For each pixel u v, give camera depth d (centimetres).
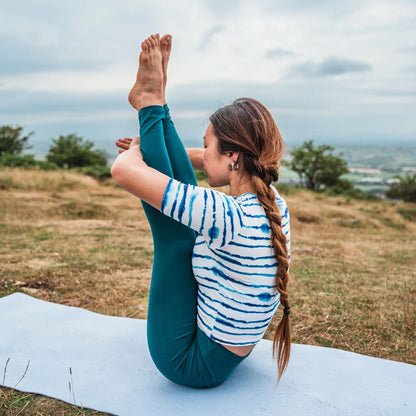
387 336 291
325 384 201
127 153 162
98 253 524
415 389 200
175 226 166
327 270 503
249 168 157
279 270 157
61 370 209
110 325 265
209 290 162
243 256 151
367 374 213
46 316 277
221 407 177
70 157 2847
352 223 1377
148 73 168
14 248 533
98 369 209
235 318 160
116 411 175
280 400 184
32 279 397
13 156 2011
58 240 598
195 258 163
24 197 1105
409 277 486
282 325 169
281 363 176
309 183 3488
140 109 171
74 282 400
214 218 143
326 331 299
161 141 168
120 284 400
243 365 217
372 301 374
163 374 188
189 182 177
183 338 175
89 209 982
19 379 200
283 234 155
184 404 179
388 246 789
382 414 177
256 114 156
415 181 3409
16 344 236
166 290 171
